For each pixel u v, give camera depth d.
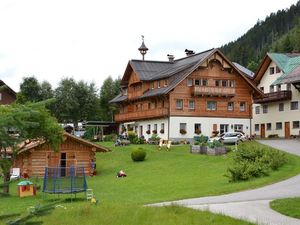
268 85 75.56
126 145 65.81
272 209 19.81
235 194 26.20
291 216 17.91
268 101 72.00
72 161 46.47
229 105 69.31
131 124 76.56
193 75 67.31
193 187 31.25
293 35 151.38
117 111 101.00
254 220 16.89
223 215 16.98
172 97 66.38
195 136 64.06
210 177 36.44
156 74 73.31
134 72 74.69
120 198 27.80
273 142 58.88
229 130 68.81
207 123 67.75
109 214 17.09
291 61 72.62
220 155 50.09
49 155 46.25
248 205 21.16
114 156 56.19
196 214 17.08
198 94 66.38
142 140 68.00
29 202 27.94
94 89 94.19
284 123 70.19
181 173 41.06
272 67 74.62
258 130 76.19
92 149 47.03
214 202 22.67
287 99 69.31
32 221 5.90
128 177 42.19
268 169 34.78
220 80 68.81
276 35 199.88
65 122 91.88
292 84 67.88
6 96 57.62
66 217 16.55
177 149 57.53
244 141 60.78
